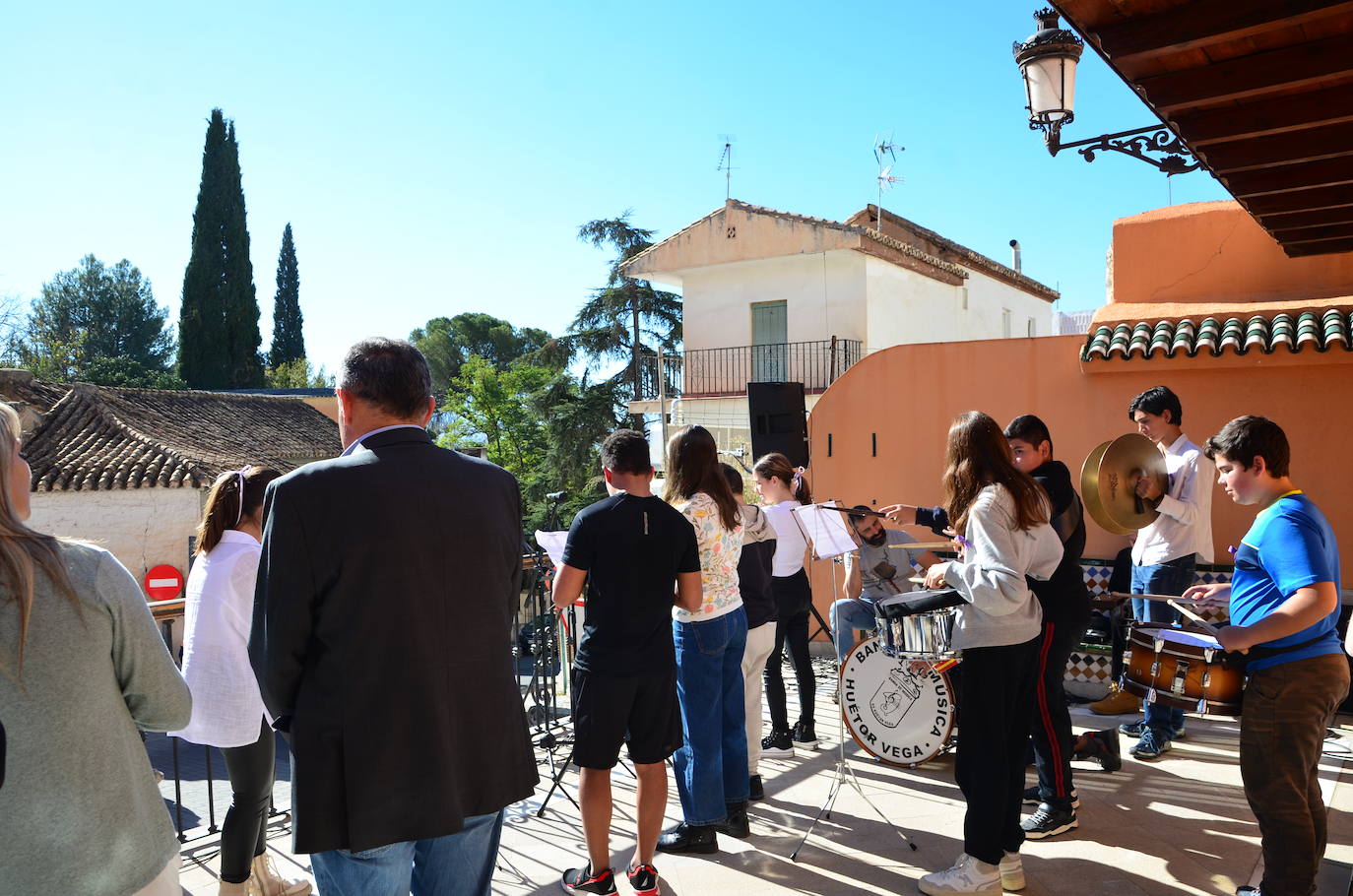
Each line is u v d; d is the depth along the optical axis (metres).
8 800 1.60
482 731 2.20
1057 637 3.85
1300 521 2.91
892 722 4.86
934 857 3.82
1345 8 2.99
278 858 3.94
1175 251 7.47
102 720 1.73
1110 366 7.09
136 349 67.62
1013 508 3.30
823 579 8.01
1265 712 2.98
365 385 2.26
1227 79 3.62
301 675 2.10
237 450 26.16
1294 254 6.41
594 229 29.00
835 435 8.30
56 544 1.72
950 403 7.86
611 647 3.39
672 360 22.17
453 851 2.24
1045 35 5.69
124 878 1.74
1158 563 5.34
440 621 2.14
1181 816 4.23
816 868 3.73
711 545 3.84
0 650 1.60
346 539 2.05
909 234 22.31
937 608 3.42
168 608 3.91
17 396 22.77
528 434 40.97
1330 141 4.18
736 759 4.07
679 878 3.65
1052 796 3.98
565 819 4.37
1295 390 6.62
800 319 19.64
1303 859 2.95
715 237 20.03
